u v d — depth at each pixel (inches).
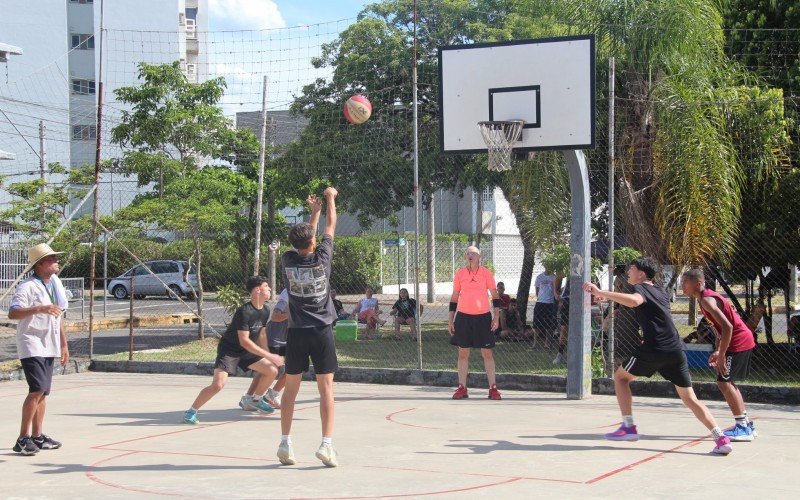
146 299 1397.6
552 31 618.5
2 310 863.1
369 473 272.1
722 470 274.4
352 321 778.2
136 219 729.6
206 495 245.0
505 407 419.8
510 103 444.8
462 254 1534.2
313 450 313.3
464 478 264.2
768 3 604.7
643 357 311.1
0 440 338.6
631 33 547.2
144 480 265.7
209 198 848.9
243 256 928.9
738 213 503.8
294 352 277.6
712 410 406.6
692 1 535.8
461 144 453.7
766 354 630.5
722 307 319.6
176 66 1120.8
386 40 916.6
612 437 327.6
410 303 783.1
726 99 527.8
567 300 591.5
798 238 537.6
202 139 1132.5
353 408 417.4
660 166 511.2
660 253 537.0
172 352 658.2
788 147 544.1
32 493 250.7
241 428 364.5
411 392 477.1
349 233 1584.6
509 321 768.3
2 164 1331.2
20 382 530.0
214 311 1157.1
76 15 1628.9
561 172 568.4
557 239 571.5
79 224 740.0
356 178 866.8
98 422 380.8
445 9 996.6
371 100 826.8
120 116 1163.3
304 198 989.2
